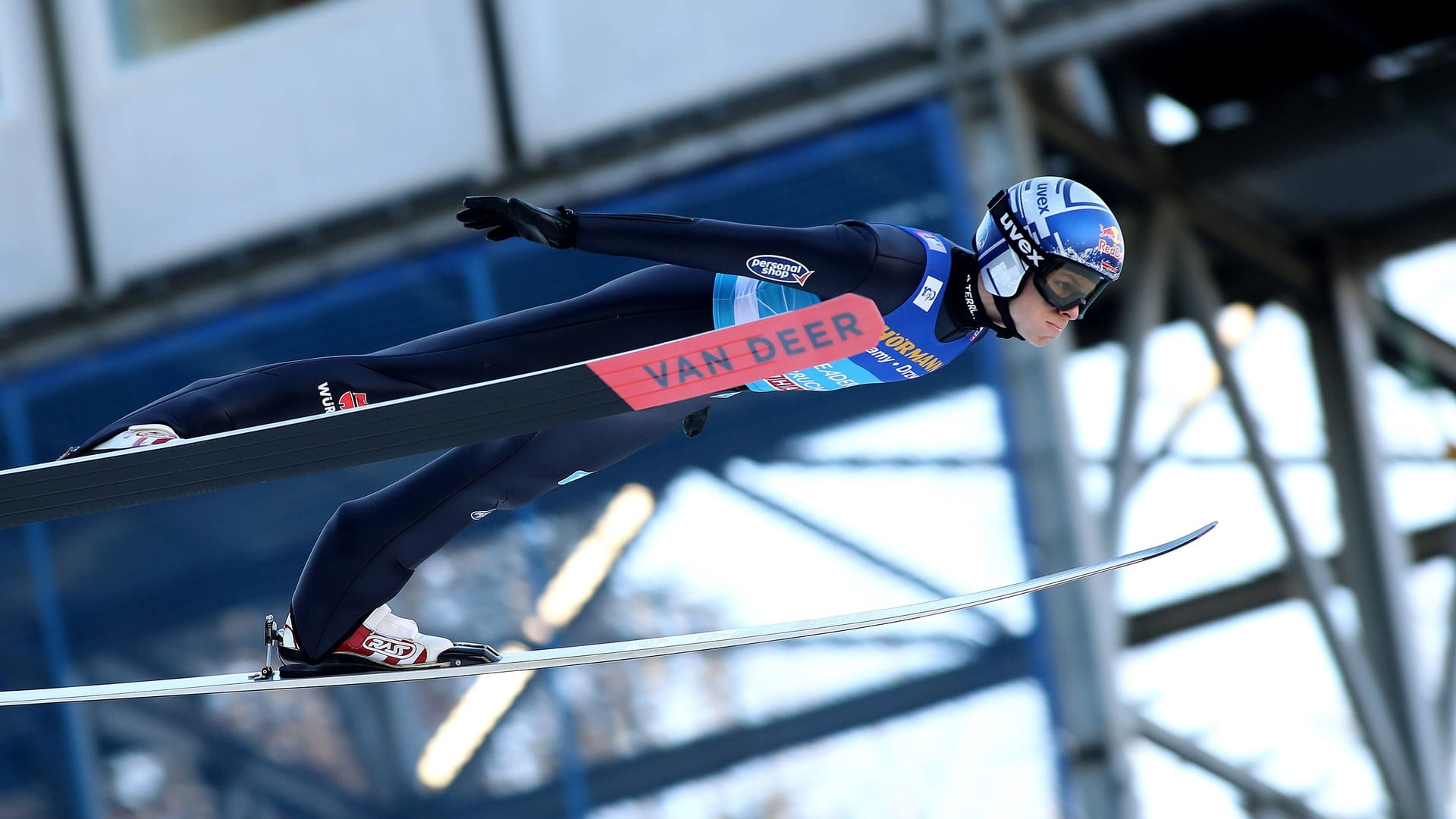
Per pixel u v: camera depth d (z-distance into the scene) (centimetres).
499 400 1002
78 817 2969
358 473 2980
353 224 3005
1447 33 3212
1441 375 4066
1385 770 3319
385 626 1140
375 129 3008
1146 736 3155
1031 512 2539
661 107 2867
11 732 3005
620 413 1022
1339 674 3306
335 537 1115
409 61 3005
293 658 1144
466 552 2862
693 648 1177
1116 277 1063
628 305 1095
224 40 3114
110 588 3022
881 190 2730
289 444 1017
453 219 2956
